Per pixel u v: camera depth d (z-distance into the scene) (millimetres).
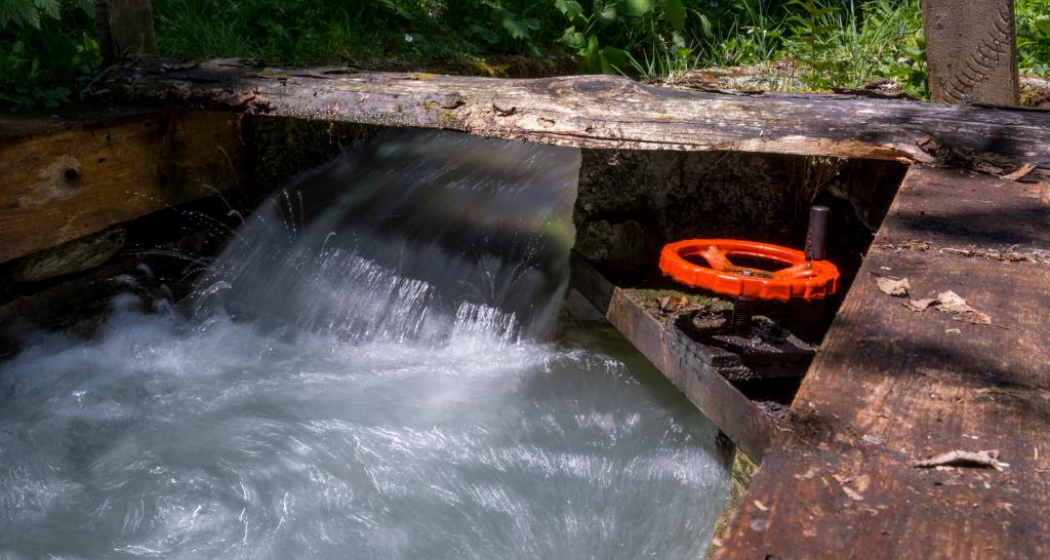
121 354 4266
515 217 5180
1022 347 1672
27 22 4867
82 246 4426
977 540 1119
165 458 3434
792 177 4176
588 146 3684
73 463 3410
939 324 1790
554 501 3354
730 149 3498
